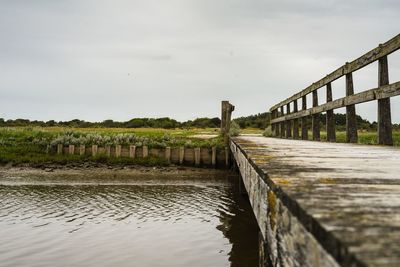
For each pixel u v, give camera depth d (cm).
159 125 5450
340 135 1480
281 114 1628
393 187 179
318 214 121
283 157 363
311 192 163
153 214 936
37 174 1642
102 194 1220
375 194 160
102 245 684
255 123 4859
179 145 1919
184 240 721
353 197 152
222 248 675
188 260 614
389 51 532
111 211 966
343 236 95
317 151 457
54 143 1945
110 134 2133
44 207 1011
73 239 719
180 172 1716
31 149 1947
